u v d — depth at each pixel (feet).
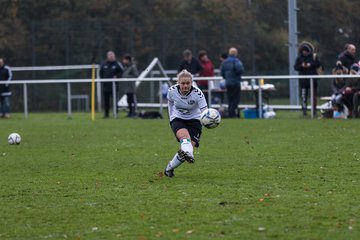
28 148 126.00
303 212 67.51
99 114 233.76
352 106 175.52
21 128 171.22
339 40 287.69
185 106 88.63
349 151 110.01
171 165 88.63
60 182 87.71
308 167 94.53
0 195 80.07
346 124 156.25
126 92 201.98
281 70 324.19
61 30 310.24
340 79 176.35
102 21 313.53
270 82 215.10
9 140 132.46
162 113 206.90
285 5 332.80
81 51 309.83
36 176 92.99
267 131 146.41
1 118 214.90
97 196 77.97
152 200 74.79
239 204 71.67
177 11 337.11
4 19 322.34
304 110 185.88
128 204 73.20
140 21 335.88
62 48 310.04
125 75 208.03
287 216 66.18
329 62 290.35
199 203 72.59
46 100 277.03
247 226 62.90
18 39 315.78
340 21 286.25
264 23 332.80
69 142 135.03
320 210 68.08
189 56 196.65
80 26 310.45
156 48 314.76
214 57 314.35
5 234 62.80
